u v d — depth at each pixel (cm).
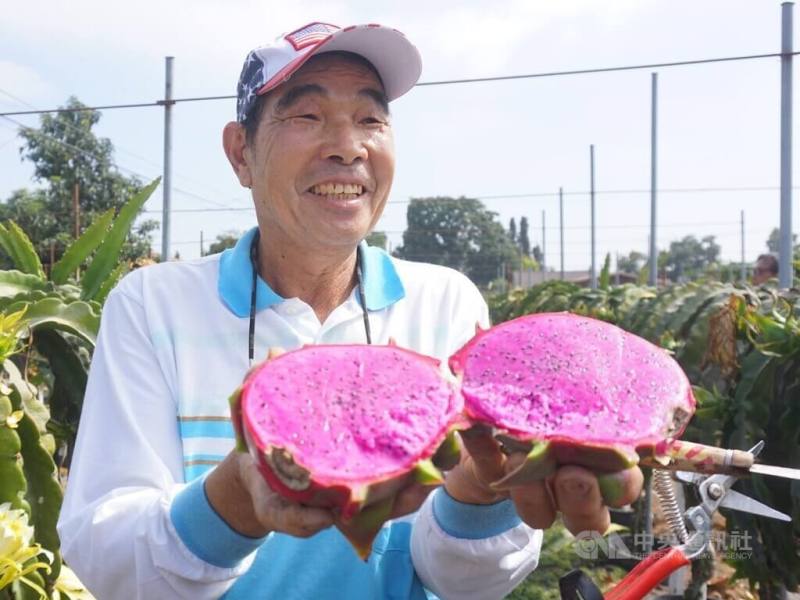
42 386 496
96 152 2630
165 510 162
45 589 322
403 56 199
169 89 787
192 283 204
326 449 119
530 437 124
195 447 187
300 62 184
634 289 799
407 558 192
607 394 134
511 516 175
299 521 115
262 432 119
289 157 191
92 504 174
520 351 143
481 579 182
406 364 137
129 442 180
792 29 705
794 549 397
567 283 1095
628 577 182
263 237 207
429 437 123
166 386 191
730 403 422
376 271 213
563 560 503
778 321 418
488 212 8031
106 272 473
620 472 120
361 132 195
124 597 170
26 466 323
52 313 378
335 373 131
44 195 2644
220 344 195
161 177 477
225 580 166
